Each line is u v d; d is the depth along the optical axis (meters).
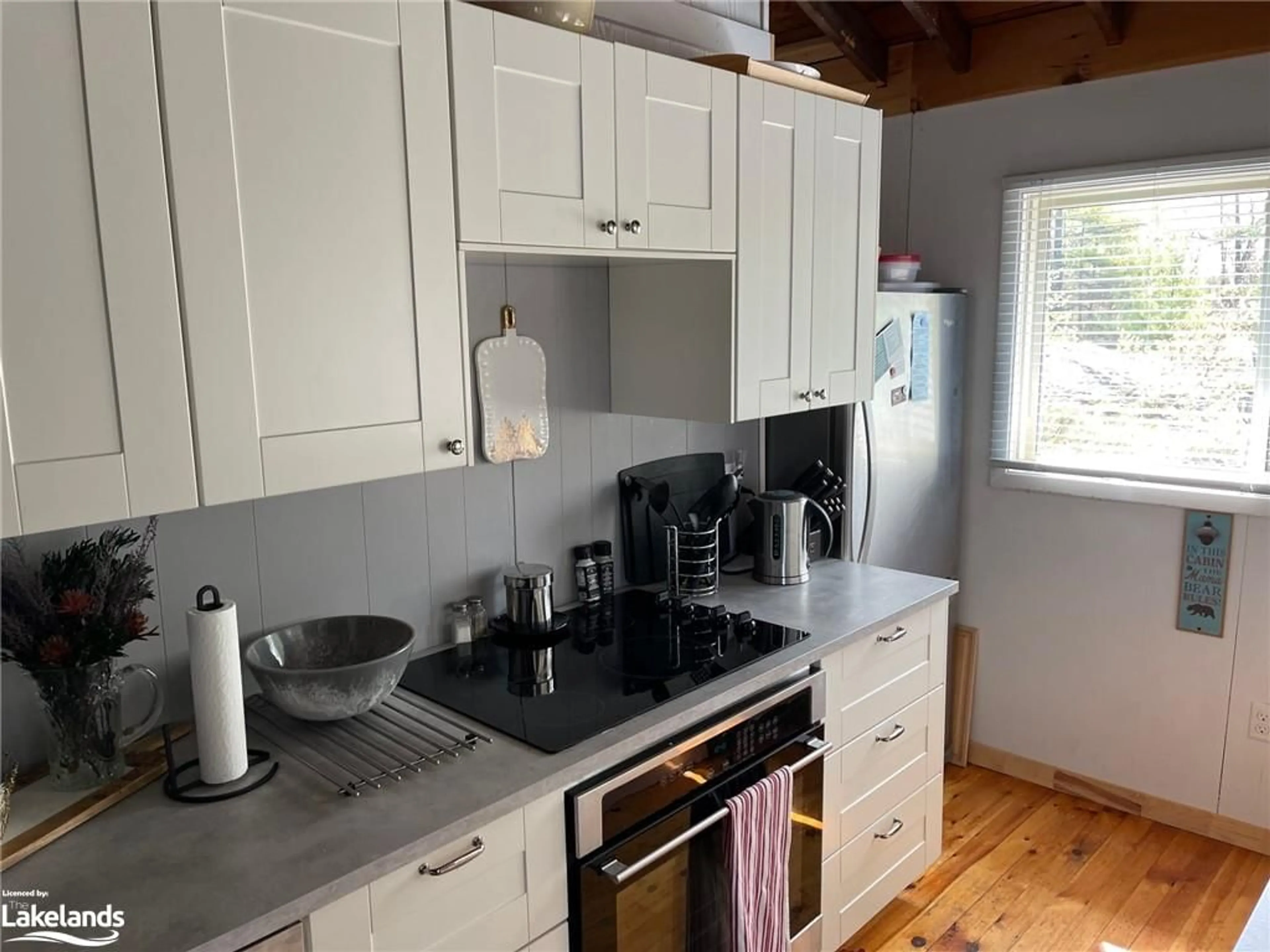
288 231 1.36
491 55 1.57
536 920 1.57
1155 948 2.48
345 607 1.93
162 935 1.15
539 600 2.11
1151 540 3.01
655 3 2.21
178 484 1.29
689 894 1.85
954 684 3.47
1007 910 2.65
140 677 1.64
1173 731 3.05
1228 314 2.81
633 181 1.84
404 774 1.54
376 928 1.34
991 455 3.31
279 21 1.32
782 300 2.25
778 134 2.16
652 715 1.76
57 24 1.12
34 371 1.15
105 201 1.18
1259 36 2.62
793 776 2.06
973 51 3.16
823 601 2.43
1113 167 2.92
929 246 3.37
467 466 1.80
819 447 2.84
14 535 1.15
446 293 1.56
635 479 2.48
